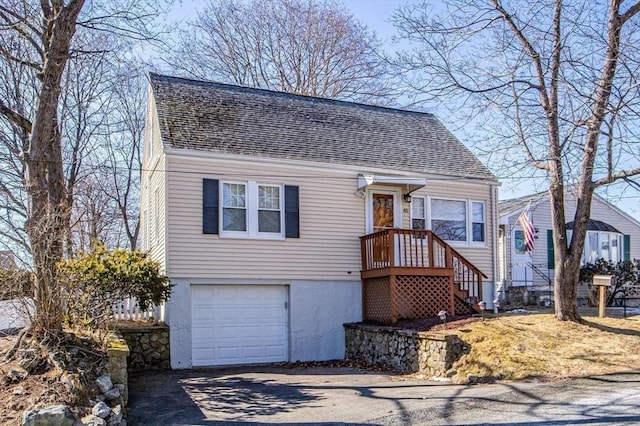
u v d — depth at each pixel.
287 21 30.14
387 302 14.84
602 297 14.44
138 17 12.00
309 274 15.27
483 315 13.67
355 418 7.95
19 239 8.92
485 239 17.72
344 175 16.02
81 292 10.45
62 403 7.38
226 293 14.48
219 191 14.38
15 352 8.48
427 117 20.67
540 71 12.92
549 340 11.70
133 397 9.79
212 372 12.94
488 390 9.41
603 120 11.44
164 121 14.81
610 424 6.98
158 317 14.76
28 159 9.97
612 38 11.60
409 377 11.69
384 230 15.02
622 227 24.92
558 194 13.30
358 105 19.69
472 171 17.67
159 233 14.70
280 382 11.30
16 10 11.53
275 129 16.34
